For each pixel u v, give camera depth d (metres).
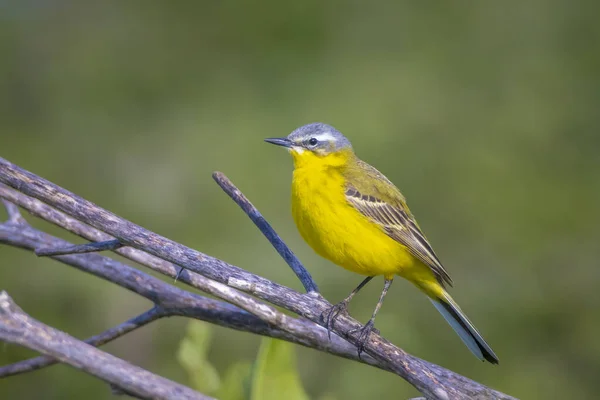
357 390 12.35
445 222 14.98
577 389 13.42
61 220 6.80
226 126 15.66
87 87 16.28
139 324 7.21
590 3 17.27
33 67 16.45
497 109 16.14
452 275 14.62
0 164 5.84
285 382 6.07
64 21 17.09
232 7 17.11
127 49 16.81
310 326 6.90
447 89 16.30
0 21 16.72
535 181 15.11
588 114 16.08
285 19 16.95
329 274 13.75
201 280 6.55
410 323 13.41
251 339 12.91
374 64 16.48
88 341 7.12
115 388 5.32
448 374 6.79
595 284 14.34
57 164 15.34
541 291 14.30
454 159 15.38
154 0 17.31
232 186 7.82
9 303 4.94
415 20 17.31
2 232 7.48
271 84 16.28
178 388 4.96
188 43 16.92
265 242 14.20
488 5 17.41
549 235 14.71
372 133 15.31
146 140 15.70
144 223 14.61
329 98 15.88
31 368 6.59
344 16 17.19
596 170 15.38
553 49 17.16
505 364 13.55
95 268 7.31
